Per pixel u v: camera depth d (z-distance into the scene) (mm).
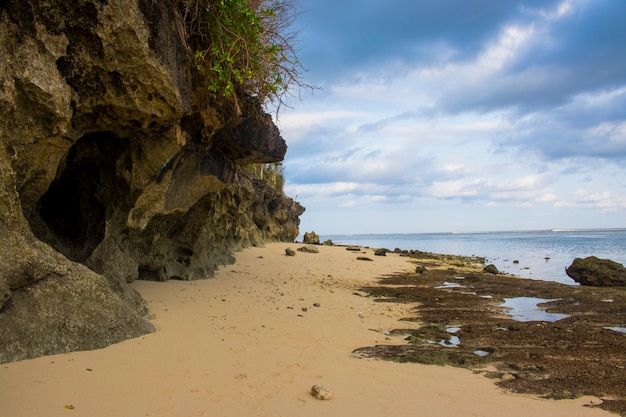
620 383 5812
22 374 4840
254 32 8180
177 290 11391
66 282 6086
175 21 7234
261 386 5195
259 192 30859
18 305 5523
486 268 23016
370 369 6137
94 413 4176
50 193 8602
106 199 8977
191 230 13555
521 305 12898
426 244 72625
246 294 11984
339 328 8812
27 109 5973
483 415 4707
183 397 4711
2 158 5711
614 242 63219
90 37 6215
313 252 28812
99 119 7441
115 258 9141
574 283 19703
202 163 11086
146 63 6684
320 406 4719
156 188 9422
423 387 5492
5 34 5594
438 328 9398
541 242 70312
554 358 7078
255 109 10891
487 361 6816
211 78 8367
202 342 6855
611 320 10547
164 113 7562
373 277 19484
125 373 5211
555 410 4895
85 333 6000
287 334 7910
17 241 5668
